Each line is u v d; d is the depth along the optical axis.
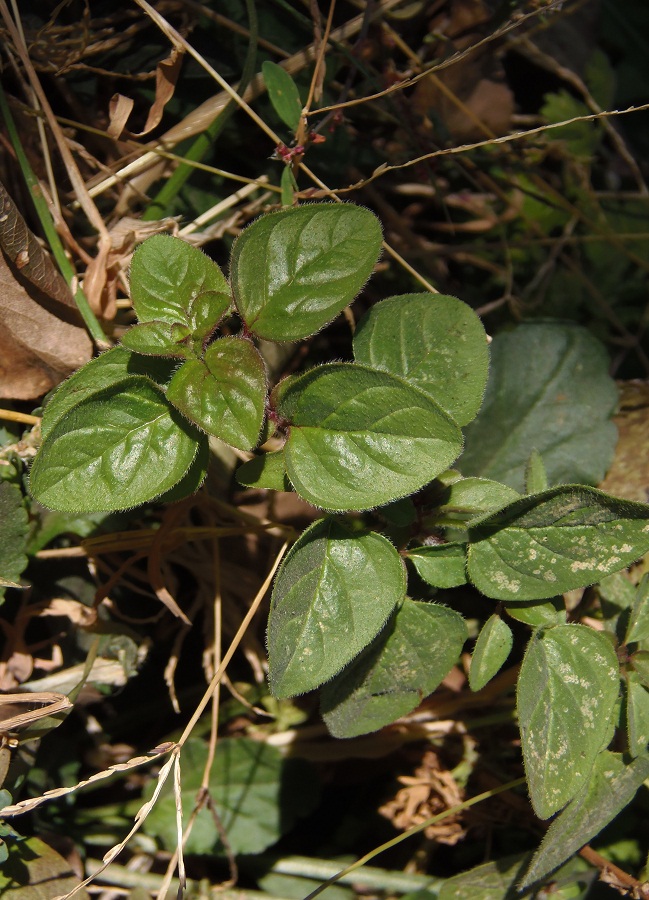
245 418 0.41
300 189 0.49
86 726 0.47
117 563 0.47
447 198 0.53
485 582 0.42
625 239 0.55
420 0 0.51
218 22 0.49
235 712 0.48
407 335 0.43
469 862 0.47
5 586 0.45
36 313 0.45
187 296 0.42
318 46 0.49
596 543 0.42
